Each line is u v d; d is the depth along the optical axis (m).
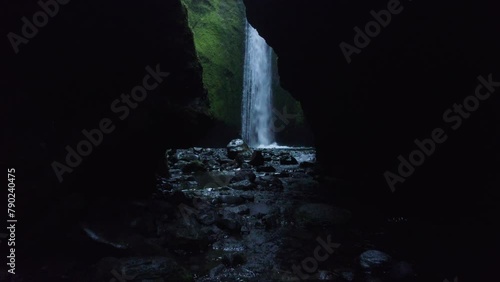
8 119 4.83
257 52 31.75
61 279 4.02
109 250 4.51
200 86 7.75
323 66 10.72
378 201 8.36
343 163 11.25
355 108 9.73
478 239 5.67
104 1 5.69
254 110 30.61
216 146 27.80
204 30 29.53
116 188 6.53
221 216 6.67
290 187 10.23
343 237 5.89
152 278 3.95
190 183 10.63
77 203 5.17
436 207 7.20
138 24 6.29
